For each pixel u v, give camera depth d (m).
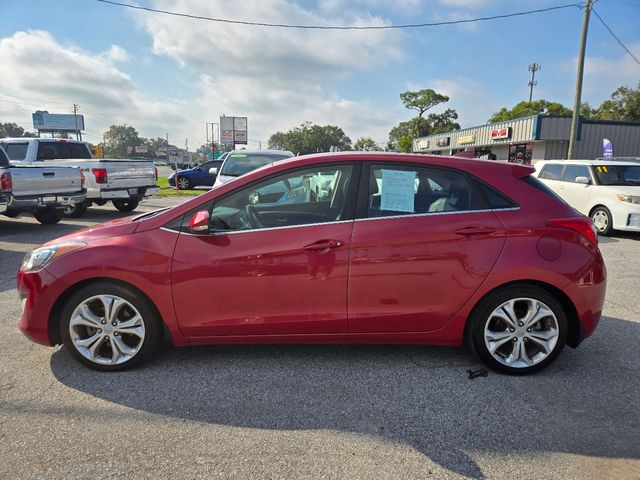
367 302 3.21
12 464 2.33
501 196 3.28
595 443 2.54
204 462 2.36
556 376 3.30
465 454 2.44
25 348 3.76
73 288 3.27
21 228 10.30
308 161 3.36
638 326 4.33
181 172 24.31
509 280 3.18
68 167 10.38
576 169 10.72
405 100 71.56
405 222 3.20
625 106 52.00
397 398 3.00
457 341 3.35
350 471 2.30
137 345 3.32
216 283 3.18
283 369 3.39
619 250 8.24
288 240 3.17
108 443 2.51
